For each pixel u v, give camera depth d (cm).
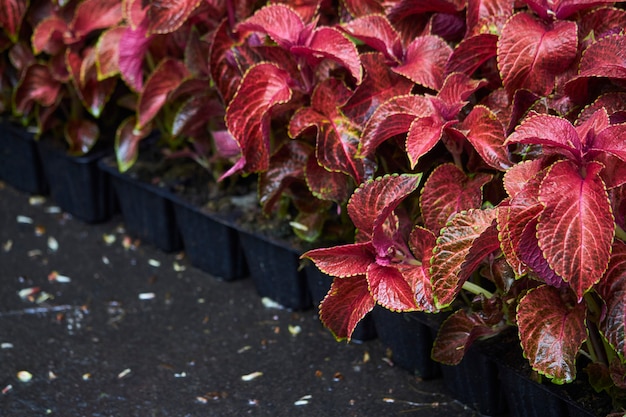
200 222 406
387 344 352
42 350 376
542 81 295
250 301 399
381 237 293
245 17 375
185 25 396
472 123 299
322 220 361
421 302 282
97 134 456
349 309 298
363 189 291
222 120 402
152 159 447
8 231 465
